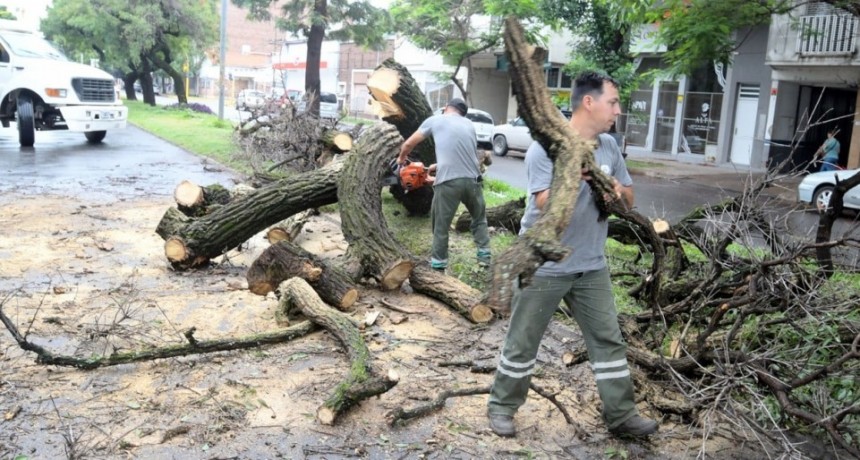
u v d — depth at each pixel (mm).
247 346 4629
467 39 20094
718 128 24844
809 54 20125
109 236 7781
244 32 77938
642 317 4848
